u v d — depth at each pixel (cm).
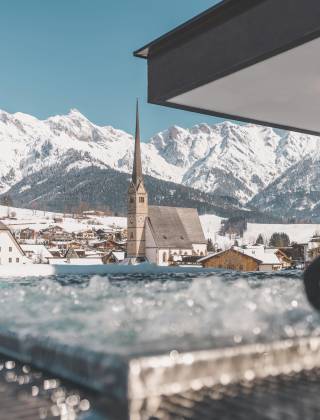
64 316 162
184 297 210
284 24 446
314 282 183
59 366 119
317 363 124
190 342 115
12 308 188
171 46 573
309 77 608
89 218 18738
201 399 103
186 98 650
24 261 6938
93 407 106
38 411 111
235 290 214
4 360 144
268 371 116
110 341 118
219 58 513
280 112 764
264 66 554
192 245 8956
